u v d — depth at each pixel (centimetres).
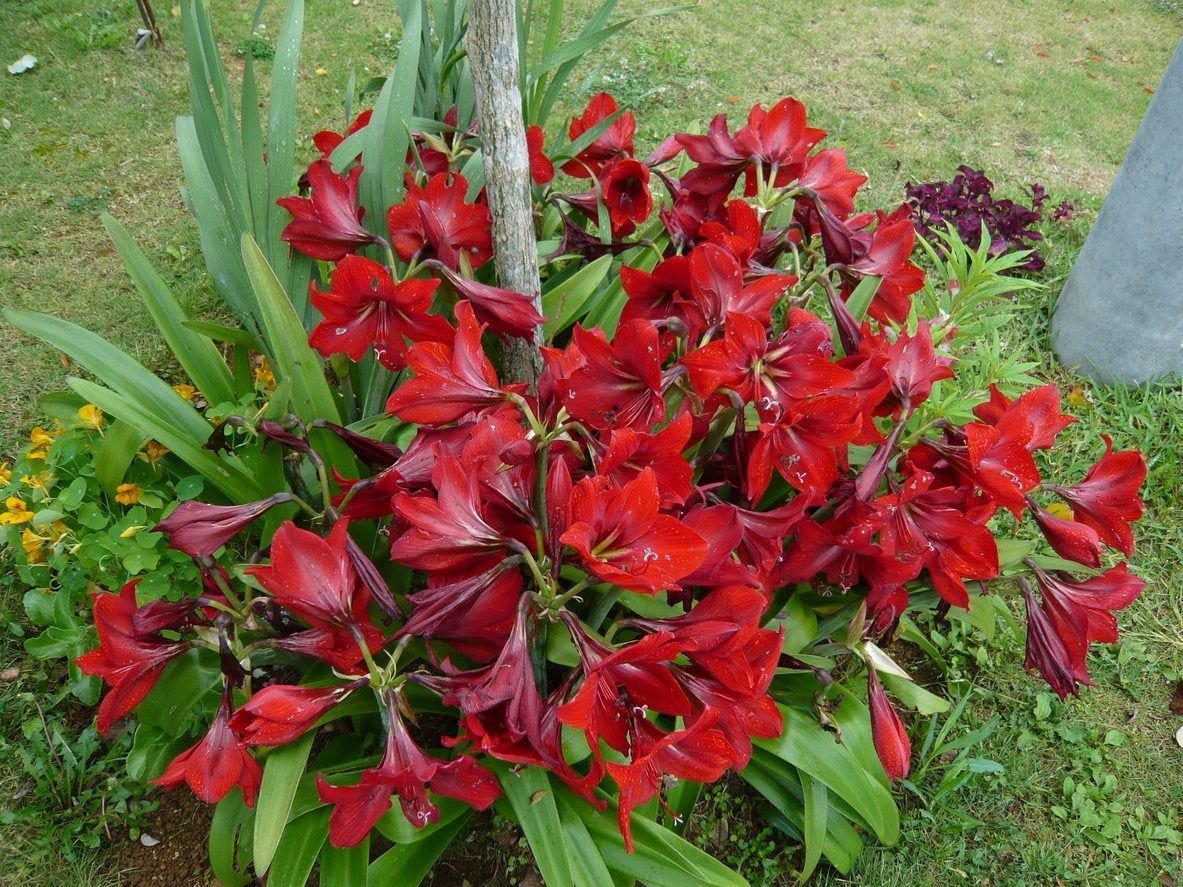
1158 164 322
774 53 564
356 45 526
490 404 171
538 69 250
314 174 212
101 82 488
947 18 632
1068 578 212
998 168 482
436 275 223
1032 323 389
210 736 164
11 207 404
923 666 272
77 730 241
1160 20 653
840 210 237
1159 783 250
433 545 152
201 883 216
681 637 149
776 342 172
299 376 206
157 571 212
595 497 137
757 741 196
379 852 217
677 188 257
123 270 377
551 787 184
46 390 326
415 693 199
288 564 153
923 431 190
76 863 218
